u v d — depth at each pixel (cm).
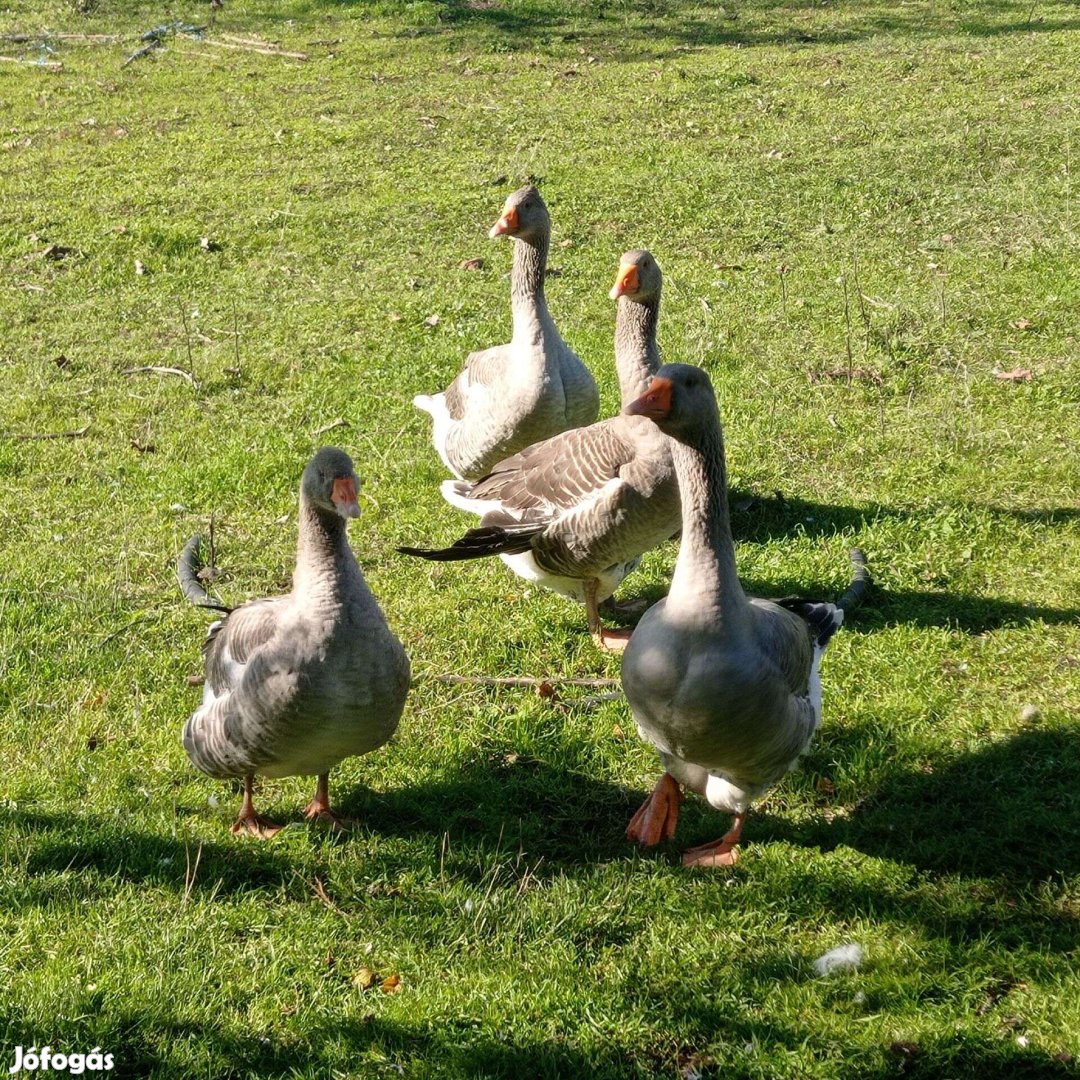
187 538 445
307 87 1020
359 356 563
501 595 427
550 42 1131
